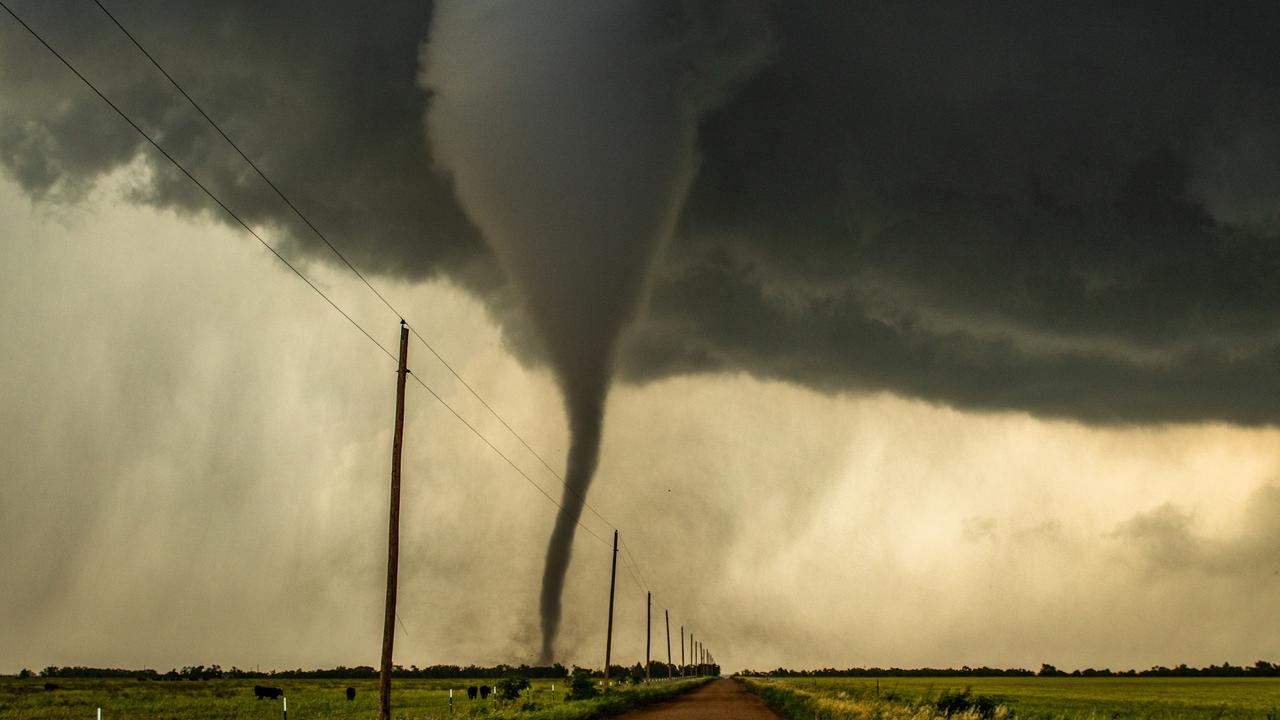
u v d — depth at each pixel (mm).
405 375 32188
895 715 44031
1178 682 183250
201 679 197000
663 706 56812
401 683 154250
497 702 59969
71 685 124625
